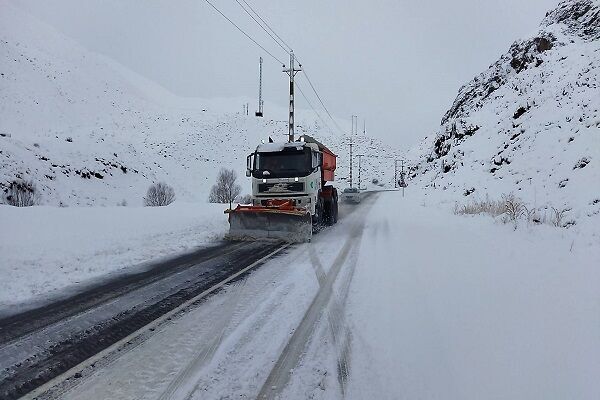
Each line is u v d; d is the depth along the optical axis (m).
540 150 20.36
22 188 23.48
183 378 3.26
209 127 90.00
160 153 72.81
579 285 5.07
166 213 16.00
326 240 10.91
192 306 5.11
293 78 29.03
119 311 4.97
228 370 3.38
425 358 3.43
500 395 2.77
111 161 34.28
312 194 12.41
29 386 3.16
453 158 33.06
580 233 8.75
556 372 3.01
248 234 11.04
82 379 3.26
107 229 11.69
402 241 10.00
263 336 4.09
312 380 3.19
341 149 112.19
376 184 93.00
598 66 23.94
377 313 4.62
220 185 40.34
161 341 4.01
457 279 5.76
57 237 10.05
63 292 5.90
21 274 6.89
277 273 6.87
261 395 2.98
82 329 4.38
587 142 16.69
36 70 89.12
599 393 2.70
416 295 5.15
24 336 4.19
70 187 27.58
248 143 81.62
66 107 81.06
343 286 5.88
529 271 5.96
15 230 10.36
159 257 8.55
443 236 10.30
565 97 23.16
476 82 57.62
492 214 14.02
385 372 3.26
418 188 45.81
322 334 4.10
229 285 6.11
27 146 28.17
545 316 4.11
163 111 110.38
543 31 39.22
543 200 14.69
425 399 2.83
